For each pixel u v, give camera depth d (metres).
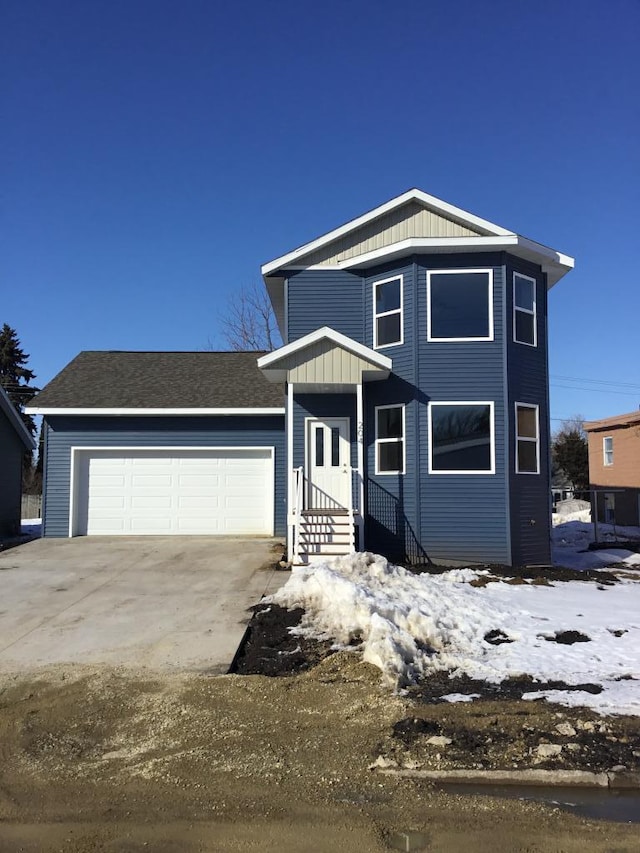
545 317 16.05
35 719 6.32
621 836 4.20
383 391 15.42
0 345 48.69
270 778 5.04
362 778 5.02
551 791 4.86
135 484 17.97
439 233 15.71
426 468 14.74
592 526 26.25
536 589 11.84
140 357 21.89
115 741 5.81
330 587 9.72
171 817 4.47
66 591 11.59
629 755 5.28
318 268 16.28
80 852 4.04
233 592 11.41
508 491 14.55
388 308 15.70
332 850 4.04
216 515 17.92
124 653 8.34
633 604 10.72
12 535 20.42
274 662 7.95
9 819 4.48
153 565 13.71
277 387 19.16
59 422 17.97
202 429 18.03
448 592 10.71
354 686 7.02
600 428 31.86
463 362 14.91
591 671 7.35
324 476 15.71
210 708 6.49
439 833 4.23
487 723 5.93
